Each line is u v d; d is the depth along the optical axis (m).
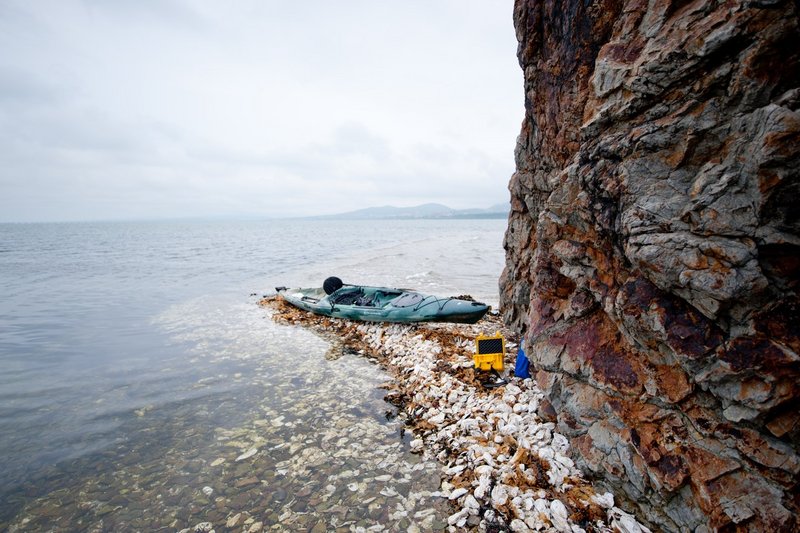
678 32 4.61
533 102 8.64
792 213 3.78
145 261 40.03
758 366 3.97
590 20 6.38
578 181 5.97
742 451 4.20
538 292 7.62
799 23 3.71
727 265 4.11
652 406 5.17
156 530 5.74
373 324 15.11
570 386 6.47
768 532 3.90
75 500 6.39
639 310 5.04
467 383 9.37
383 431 8.16
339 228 158.88
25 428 8.56
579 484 5.78
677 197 4.60
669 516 4.77
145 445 7.90
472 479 6.28
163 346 13.96
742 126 4.12
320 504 6.13
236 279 28.20
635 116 5.16
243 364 12.21
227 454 7.53
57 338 14.90
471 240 64.19
